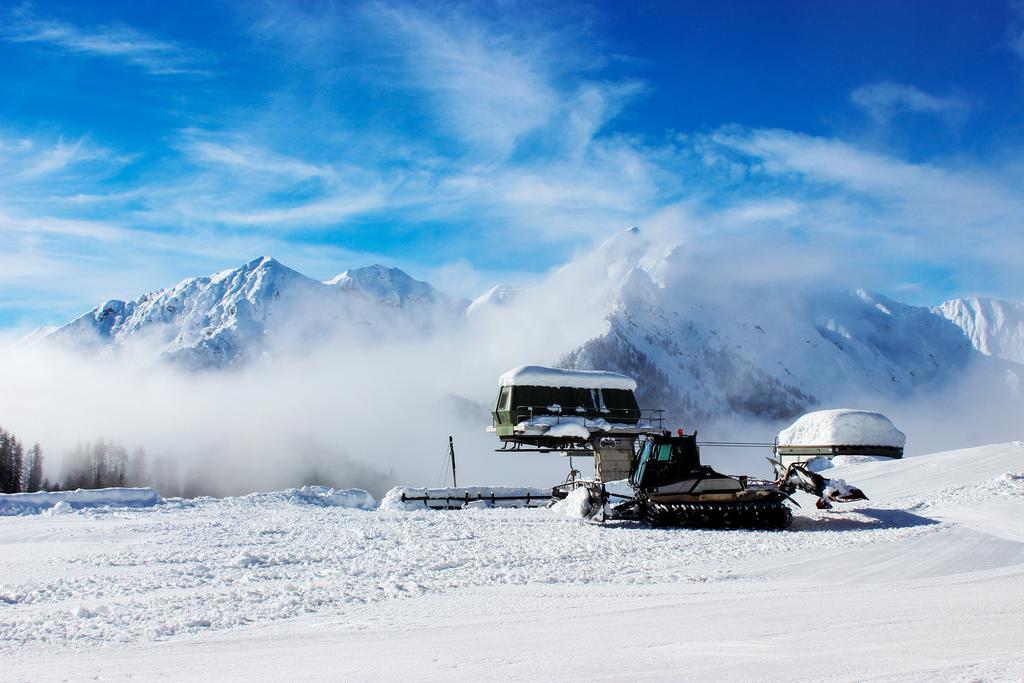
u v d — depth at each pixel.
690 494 20.02
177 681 6.79
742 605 10.21
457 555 14.89
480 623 9.27
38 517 21.53
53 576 12.93
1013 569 13.36
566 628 8.88
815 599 10.63
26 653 8.02
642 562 14.30
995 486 21.94
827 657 7.05
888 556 14.66
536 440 35.12
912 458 28.36
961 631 8.19
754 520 19.23
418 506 28.08
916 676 6.26
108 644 8.36
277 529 18.98
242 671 7.12
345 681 6.64
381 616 9.77
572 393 34.75
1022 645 7.41
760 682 6.23
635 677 6.50
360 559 14.55
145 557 14.69
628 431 34.09
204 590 11.73
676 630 8.61
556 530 19.03
